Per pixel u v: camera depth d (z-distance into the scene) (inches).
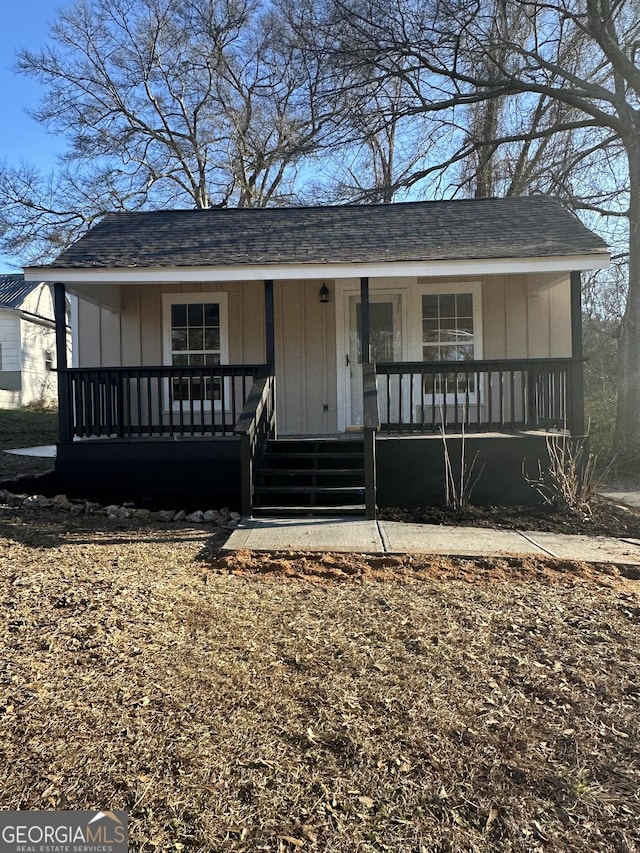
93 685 116.8
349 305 395.9
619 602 166.6
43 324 901.2
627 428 438.3
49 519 269.9
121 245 359.3
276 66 909.8
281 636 141.8
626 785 91.2
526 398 371.2
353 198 755.4
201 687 117.3
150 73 940.0
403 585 180.7
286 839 79.6
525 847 78.9
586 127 541.3
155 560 204.1
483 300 386.0
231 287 398.0
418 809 85.7
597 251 302.7
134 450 319.3
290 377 397.4
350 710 110.4
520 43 581.9
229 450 317.7
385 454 301.9
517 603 165.8
